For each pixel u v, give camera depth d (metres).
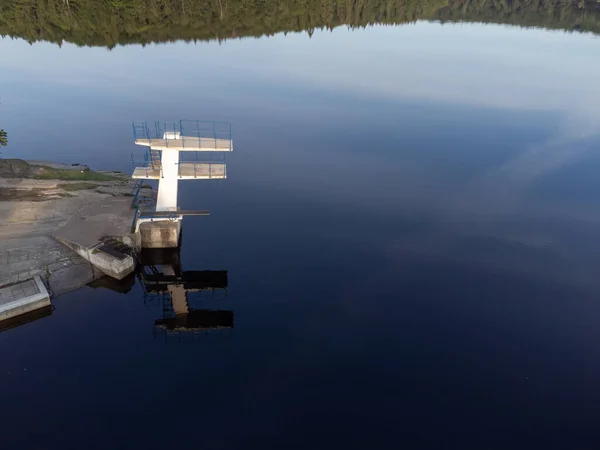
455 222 27.88
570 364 17.58
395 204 29.94
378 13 124.50
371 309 20.11
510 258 24.36
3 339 17.88
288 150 38.75
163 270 23.72
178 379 16.31
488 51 84.94
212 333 18.61
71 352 17.41
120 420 14.62
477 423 15.02
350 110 49.75
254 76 64.50
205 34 93.25
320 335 18.53
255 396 15.70
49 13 84.88
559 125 45.19
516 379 16.80
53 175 30.98
